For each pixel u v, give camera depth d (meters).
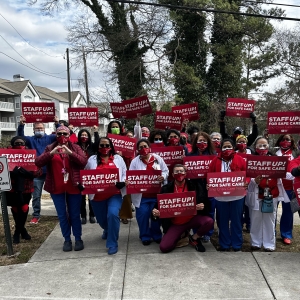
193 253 4.95
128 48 20.83
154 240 5.47
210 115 21.39
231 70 21.67
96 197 5.09
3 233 6.10
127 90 20.98
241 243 5.07
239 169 5.01
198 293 3.77
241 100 7.25
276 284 3.97
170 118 7.82
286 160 4.69
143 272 4.31
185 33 21.00
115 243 4.98
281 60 29.34
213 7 19.17
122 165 5.21
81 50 21.25
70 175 4.94
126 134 7.31
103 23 20.70
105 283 4.03
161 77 19.66
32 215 7.36
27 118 6.89
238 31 20.91
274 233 5.07
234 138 6.57
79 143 6.19
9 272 4.38
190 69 20.14
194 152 5.80
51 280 4.13
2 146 24.61
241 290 3.83
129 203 6.39
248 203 5.16
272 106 31.34
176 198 4.80
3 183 4.71
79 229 5.17
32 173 5.30
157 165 5.41
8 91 43.47
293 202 4.83
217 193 4.82
